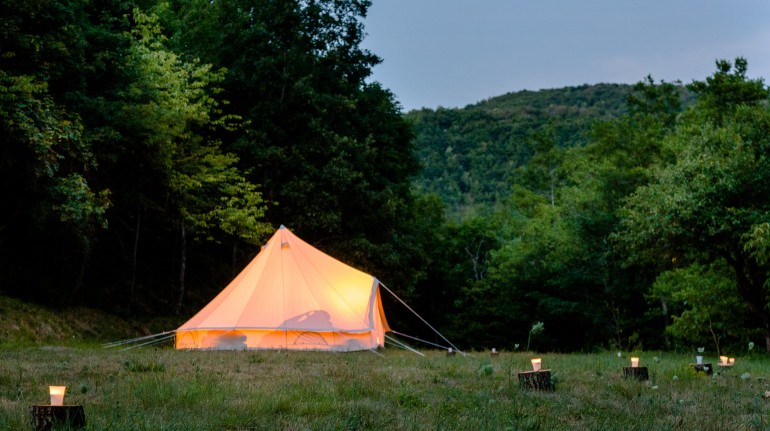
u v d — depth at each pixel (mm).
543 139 54750
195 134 22953
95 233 20438
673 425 5055
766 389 7820
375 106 30750
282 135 25250
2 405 5074
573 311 32125
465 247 47781
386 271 26047
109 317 19469
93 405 5176
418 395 6332
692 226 17984
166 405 5207
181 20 26797
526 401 6113
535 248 36375
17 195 17000
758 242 15945
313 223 23953
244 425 4598
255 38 25859
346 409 5371
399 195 32625
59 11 17719
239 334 14344
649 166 32281
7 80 14938
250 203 22438
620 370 10344
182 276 22484
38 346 13719
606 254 31125
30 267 18484
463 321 38219
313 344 14500
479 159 125062
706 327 22328
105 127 17562
